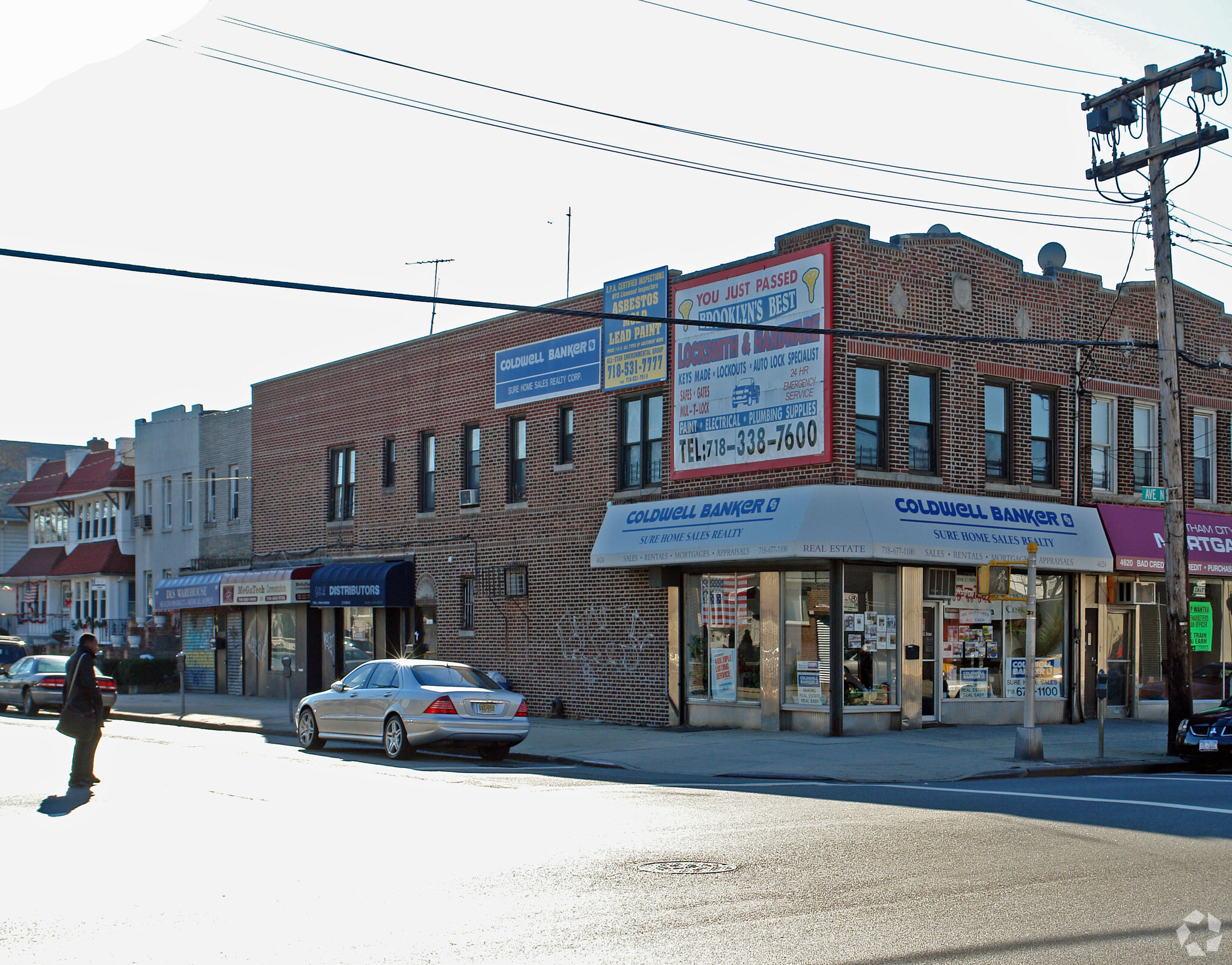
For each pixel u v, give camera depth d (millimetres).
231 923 7609
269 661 36000
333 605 31469
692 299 23750
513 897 8305
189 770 16672
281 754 19422
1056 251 25359
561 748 20406
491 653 28219
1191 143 19859
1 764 17500
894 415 21984
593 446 25781
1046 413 24906
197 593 37219
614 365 25281
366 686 20266
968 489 23047
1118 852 9883
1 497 66000
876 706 21812
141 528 44062
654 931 7336
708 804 13172
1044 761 18281
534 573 27109
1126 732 23172
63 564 52562
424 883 8797
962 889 8492
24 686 30641
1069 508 24469
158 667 39594
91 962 6766
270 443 37156
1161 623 26734
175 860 9773
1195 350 27656
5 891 8617
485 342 28922
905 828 11266
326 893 8484
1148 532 25391
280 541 36344
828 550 20469
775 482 21969
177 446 42125
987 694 23641
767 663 22359
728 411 22891
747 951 6887
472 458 29391
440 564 29844
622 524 24406
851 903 8070
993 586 18641
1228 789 14609
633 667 24656
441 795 13977
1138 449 26469
